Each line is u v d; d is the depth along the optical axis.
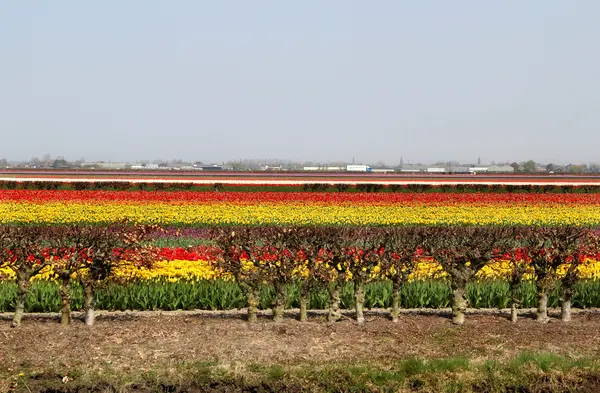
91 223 37.62
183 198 50.81
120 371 12.36
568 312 17.17
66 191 53.62
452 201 52.47
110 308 18.02
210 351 13.55
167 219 39.53
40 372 12.30
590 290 19.39
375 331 15.37
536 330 15.84
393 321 16.55
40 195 50.09
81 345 13.87
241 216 41.19
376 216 42.78
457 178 88.62
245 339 14.45
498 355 13.62
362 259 16.28
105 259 15.79
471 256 16.36
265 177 85.69
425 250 16.77
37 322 16.16
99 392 11.78
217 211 43.91
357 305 16.31
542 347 14.26
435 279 19.73
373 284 18.80
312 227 17.02
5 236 15.52
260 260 16.48
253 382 12.06
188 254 22.28
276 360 13.05
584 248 17.47
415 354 13.61
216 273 18.89
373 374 12.27
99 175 85.25
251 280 16.12
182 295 18.42
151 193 52.47
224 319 16.73
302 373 12.30
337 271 16.42
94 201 48.38
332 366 12.62
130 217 39.91
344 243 16.22
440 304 18.80
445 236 16.75
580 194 57.62
